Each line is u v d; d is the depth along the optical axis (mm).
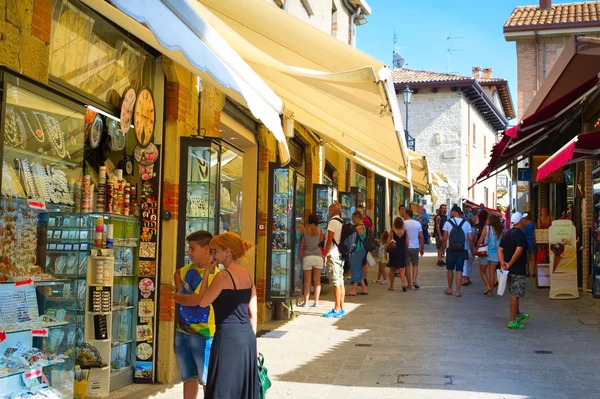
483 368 8062
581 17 21938
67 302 5430
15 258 4848
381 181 28438
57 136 5246
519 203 24812
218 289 5020
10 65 4598
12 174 4777
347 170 21203
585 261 15352
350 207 19234
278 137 5875
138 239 7344
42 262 5160
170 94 7426
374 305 13734
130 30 5316
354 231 12820
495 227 15359
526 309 13023
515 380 7453
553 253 14641
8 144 4684
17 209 4844
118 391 6828
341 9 20656
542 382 7355
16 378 4781
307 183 15156
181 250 7410
